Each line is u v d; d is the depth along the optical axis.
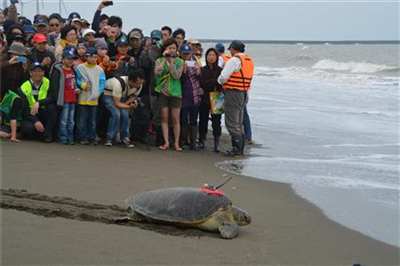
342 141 11.62
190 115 9.88
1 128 9.45
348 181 7.98
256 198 6.82
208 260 4.44
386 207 6.63
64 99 9.24
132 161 8.43
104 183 6.91
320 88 24.11
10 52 9.35
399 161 9.57
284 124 13.84
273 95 21.03
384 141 11.68
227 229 5.05
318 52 64.56
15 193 6.05
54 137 9.69
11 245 4.44
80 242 4.62
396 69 34.31
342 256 4.84
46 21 11.65
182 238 4.92
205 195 5.25
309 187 7.53
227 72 9.31
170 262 4.32
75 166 7.76
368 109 16.88
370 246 5.19
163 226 5.19
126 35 10.48
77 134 9.73
